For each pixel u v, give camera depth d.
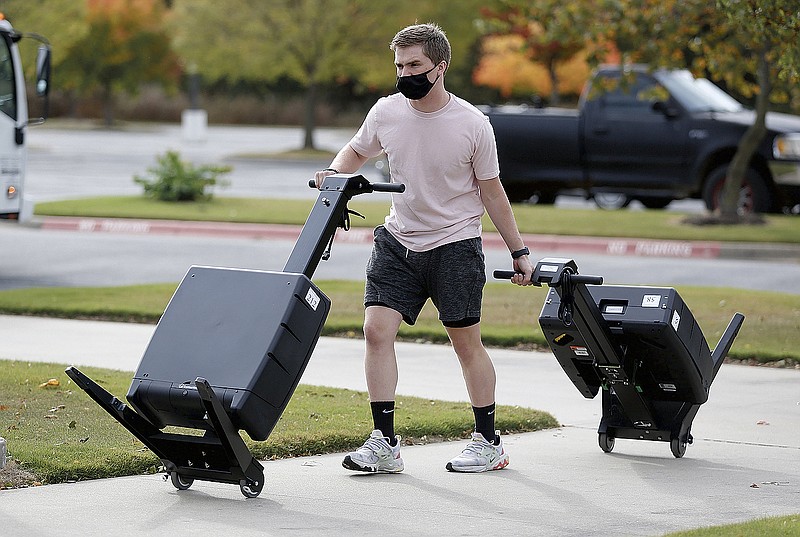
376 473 14.47
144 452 14.74
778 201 46.28
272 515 12.45
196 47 96.44
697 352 15.19
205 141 112.94
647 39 42.00
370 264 14.66
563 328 14.85
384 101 14.52
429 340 25.12
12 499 12.90
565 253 41.84
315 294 12.84
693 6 40.31
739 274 36.34
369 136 14.55
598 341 14.67
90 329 25.73
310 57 95.44
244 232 45.88
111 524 11.98
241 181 71.25
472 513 12.67
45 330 25.48
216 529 11.86
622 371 15.02
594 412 18.73
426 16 96.44
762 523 11.84
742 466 15.22
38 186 65.31
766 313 27.64
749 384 20.95
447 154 14.09
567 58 96.81
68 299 28.86
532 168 49.94
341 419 17.08
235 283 12.95
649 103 48.25
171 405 12.57
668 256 41.25
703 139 47.22
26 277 34.22
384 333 14.38
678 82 48.50
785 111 81.19
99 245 42.09
